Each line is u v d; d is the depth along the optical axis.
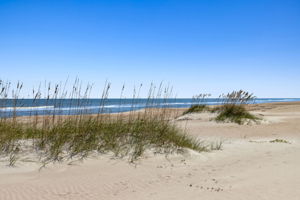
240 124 15.05
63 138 6.30
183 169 5.76
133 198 3.88
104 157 6.04
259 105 42.41
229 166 6.02
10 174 4.67
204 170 5.69
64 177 4.78
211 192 4.14
